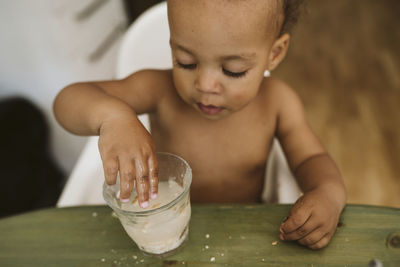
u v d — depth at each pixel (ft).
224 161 2.17
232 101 1.74
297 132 2.16
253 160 2.18
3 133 3.60
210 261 1.55
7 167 3.58
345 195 1.74
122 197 1.46
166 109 2.12
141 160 1.49
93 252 1.63
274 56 1.86
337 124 4.37
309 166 1.99
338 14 6.33
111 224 1.72
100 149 1.54
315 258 1.53
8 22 3.26
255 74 1.69
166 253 1.57
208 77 1.65
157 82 2.10
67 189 2.24
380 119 4.35
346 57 5.40
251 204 1.73
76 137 3.98
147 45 2.73
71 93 1.81
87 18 3.64
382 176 3.74
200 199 2.26
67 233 1.70
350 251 1.54
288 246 1.57
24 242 1.69
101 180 2.36
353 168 3.85
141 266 1.57
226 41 1.56
